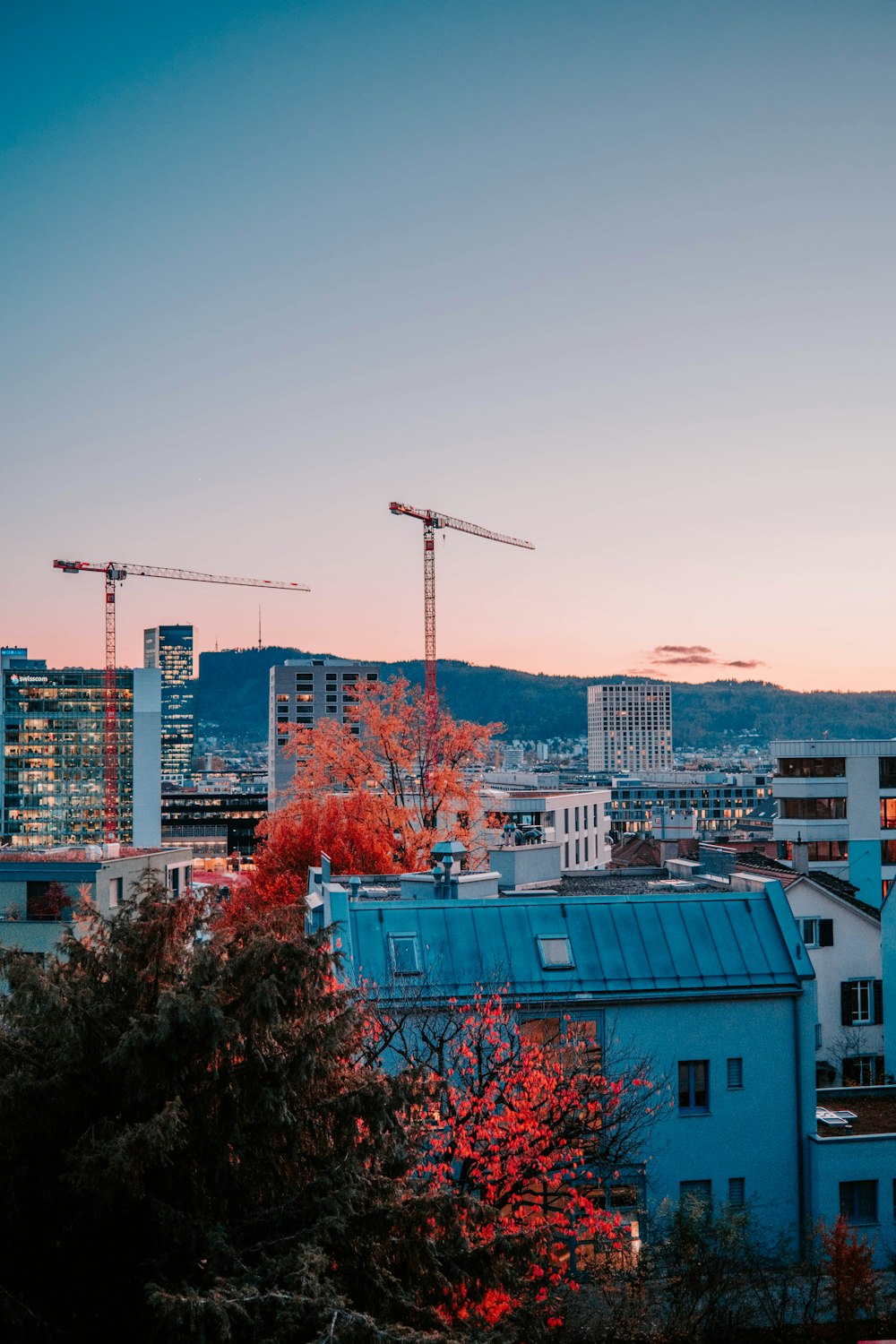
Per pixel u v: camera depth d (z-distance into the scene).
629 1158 32.94
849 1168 34.16
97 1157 17.25
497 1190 27.58
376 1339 16.08
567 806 154.50
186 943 22.53
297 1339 16.56
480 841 75.69
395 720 77.75
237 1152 19.00
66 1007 18.80
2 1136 17.97
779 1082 34.78
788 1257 32.47
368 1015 25.12
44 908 56.38
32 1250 18.31
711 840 125.25
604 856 169.62
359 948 34.41
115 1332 17.97
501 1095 28.59
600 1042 34.03
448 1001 32.75
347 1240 18.38
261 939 20.22
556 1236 28.75
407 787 79.50
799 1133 34.75
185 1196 18.77
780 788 94.88
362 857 71.81
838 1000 52.22
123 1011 19.73
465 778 78.25
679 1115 34.06
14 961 19.44
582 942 35.25
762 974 35.19
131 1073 18.25
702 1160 33.97
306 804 75.81
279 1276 16.94
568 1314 27.09
